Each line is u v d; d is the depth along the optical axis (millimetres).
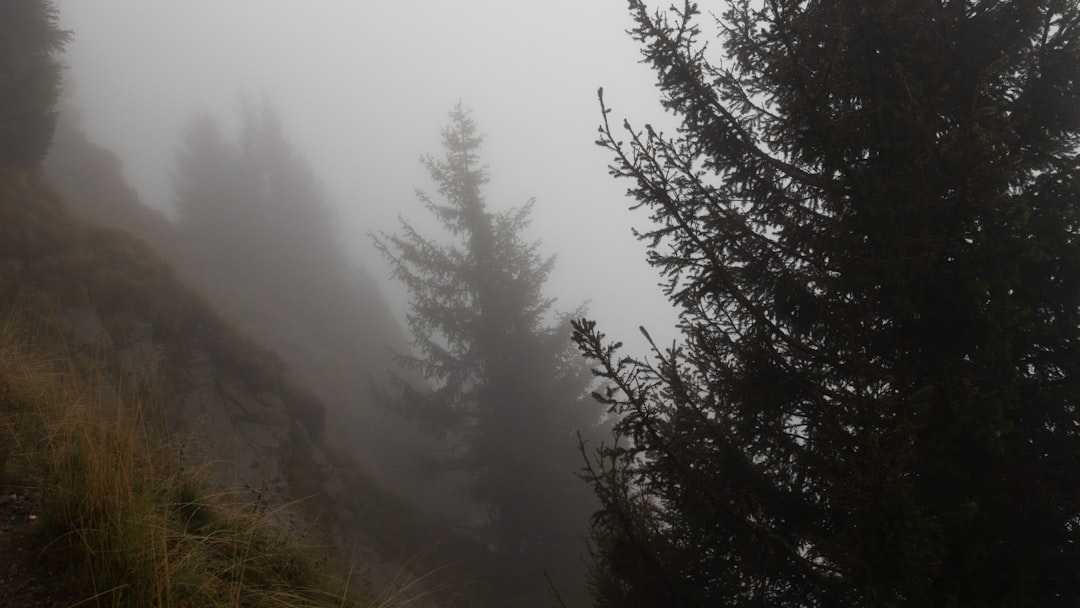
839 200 3953
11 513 2977
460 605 10562
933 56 3754
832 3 4266
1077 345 3475
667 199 4043
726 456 4293
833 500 3283
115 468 3117
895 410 3328
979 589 3242
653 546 4273
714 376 4414
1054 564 3332
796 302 4246
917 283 3449
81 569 2600
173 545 2971
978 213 3193
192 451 6910
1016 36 3891
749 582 4219
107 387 6227
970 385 3393
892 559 2771
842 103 4117
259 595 3094
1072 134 3898
